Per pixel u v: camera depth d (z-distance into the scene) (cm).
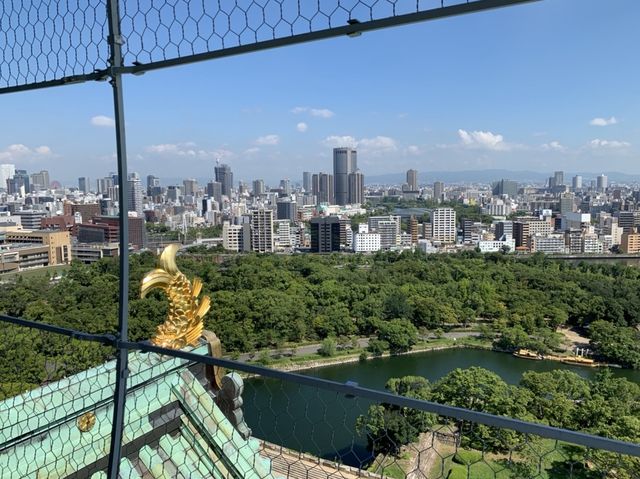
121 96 369
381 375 4522
